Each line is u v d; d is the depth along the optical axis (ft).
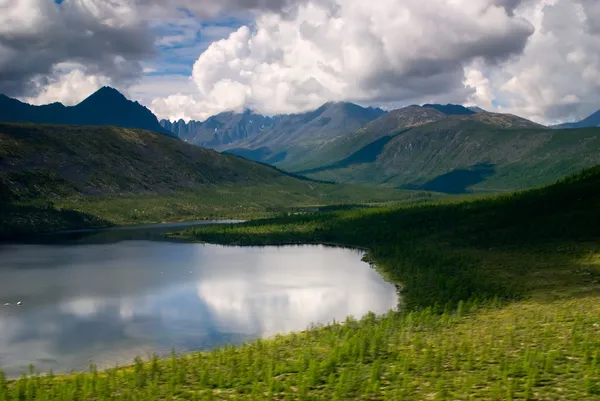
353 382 156.76
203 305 398.62
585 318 225.35
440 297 349.82
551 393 132.87
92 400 164.66
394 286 464.65
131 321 349.82
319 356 205.36
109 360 268.62
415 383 153.28
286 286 475.31
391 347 206.49
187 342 300.20
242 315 365.61
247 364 199.62
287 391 156.04
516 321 238.89
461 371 162.30
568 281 355.97
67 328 331.57
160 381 185.06
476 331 227.20
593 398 127.54
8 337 311.06
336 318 352.08
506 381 144.97
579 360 160.86
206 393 162.20
